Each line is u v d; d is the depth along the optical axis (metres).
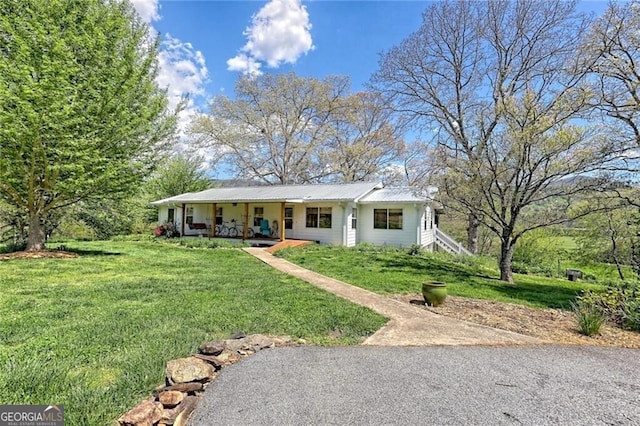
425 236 15.76
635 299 5.81
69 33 8.90
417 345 4.17
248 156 26.38
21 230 12.77
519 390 3.09
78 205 13.12
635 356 4.02
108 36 9.73
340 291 6.82
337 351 3.89
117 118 9.76
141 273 7.91
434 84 16.78
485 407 2.78
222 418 2.52
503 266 10.13
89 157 9.30
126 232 19.50
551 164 8.64
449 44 16.28
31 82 8.14
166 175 23.83
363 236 16.11
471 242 17.72
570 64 9.91
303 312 5.15
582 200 9.27
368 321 4.92
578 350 4.17
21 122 8.26
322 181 27.97
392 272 9.56
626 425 2.59
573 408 2.81
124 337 3.80
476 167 9.66
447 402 2.84
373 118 26.86
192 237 17.08
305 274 8.59
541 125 8.52
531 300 7.22
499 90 12.56
